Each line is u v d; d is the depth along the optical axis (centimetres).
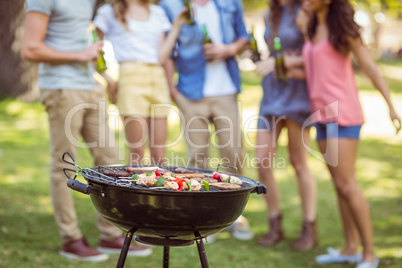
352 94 343
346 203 346
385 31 3550
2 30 1027
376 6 636
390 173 651
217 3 395
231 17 401
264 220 464
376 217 470
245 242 407
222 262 356
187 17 382
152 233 217
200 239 232
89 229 413
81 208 469
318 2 340
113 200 212
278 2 386
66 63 328
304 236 393
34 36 317
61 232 348
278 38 384
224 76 399
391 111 335
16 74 1036
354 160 342
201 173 262
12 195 489
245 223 423
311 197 394
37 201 478
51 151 339
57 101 328
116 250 365
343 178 340
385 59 2900
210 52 385
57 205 343
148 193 205
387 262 358
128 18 363
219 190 218
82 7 333
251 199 531
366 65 338
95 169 246
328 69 342
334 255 367
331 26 338
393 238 413
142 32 365
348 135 338
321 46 345
